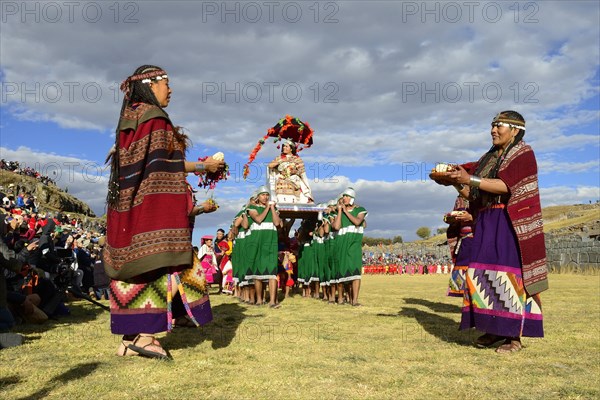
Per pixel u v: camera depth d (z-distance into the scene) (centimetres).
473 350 448
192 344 463
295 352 428
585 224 4603
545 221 8712
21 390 298
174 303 441
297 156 1154
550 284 1678
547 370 372
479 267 468
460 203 739
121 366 364
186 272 429
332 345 464
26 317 609
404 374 354
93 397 287
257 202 931
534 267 444
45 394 291
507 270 453
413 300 1005
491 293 455
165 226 388
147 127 397
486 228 475
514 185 453
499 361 404
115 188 399
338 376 345
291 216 1167
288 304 934
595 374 361
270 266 898
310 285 1187
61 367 359
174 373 347
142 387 310
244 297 1008
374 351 438
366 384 325
